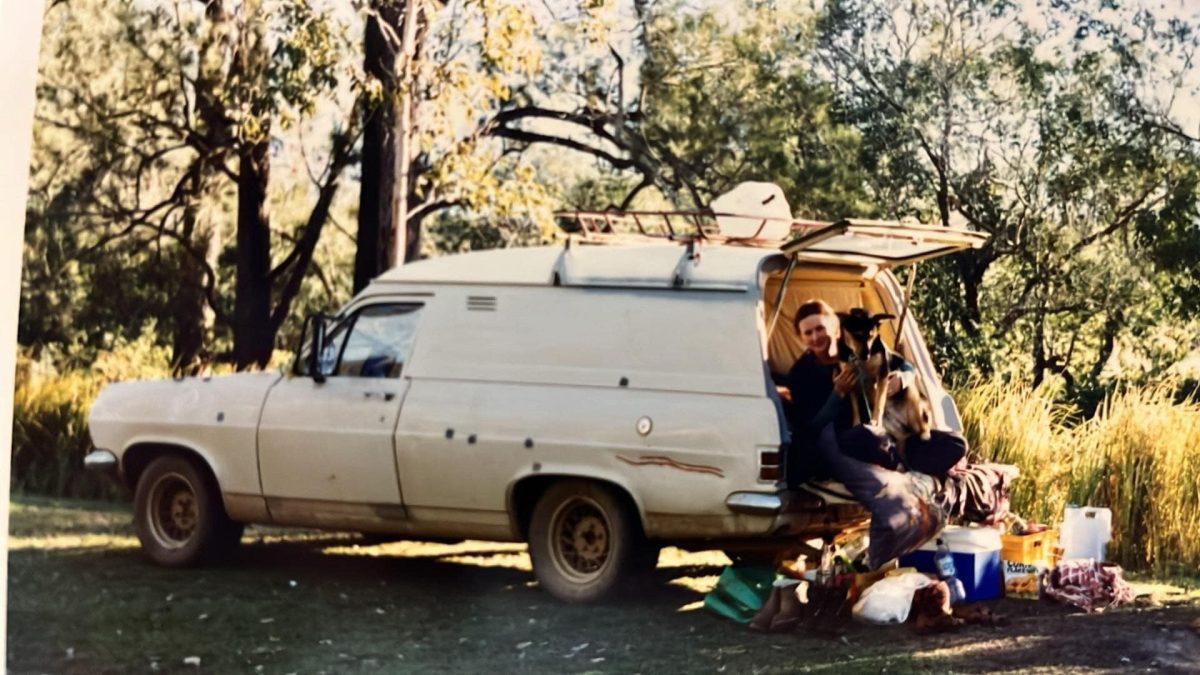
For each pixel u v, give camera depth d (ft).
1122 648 20.49
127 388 26.16
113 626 21.63
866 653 20.12
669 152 45.42
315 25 42.06
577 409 22.39
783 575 22.07
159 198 47.29
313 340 24.58
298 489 24.30
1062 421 31.65
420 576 26.08
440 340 23.81
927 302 39.19
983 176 42.27
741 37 44.78
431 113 41.75
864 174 43.50
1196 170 41.09
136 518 25.93
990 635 21.33
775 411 21.29
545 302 23.31
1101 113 42.04
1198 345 39.32
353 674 19.10
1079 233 41.09
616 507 22.26
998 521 24.12
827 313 22.77
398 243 41.24
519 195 42.45
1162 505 28.22
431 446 23.26
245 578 25.31
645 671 19.13
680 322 22.25
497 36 40.75
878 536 20.85
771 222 24.08
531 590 24.72
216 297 47.47
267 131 45.44
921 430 22.30
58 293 45.09
